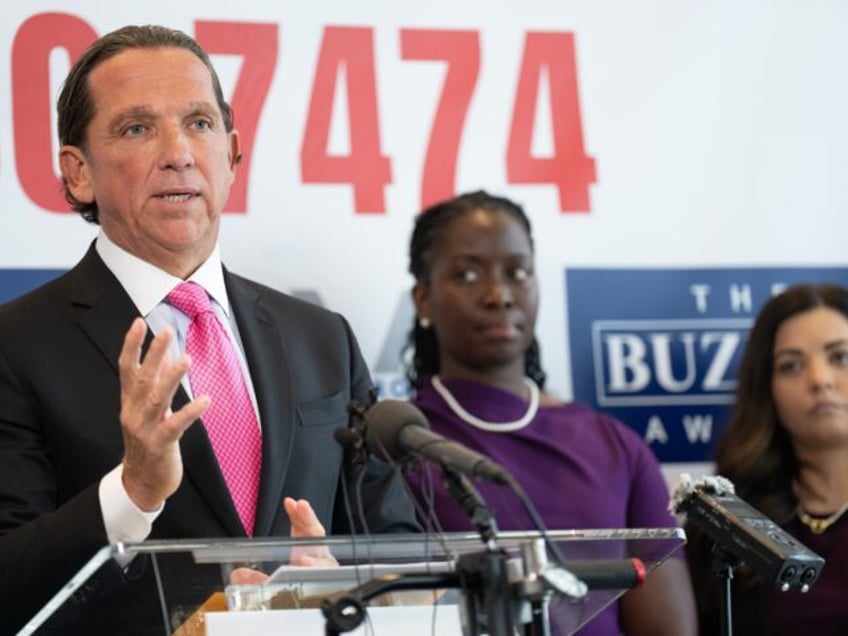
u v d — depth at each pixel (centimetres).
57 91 735
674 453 792
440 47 789
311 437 490
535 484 682
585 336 789
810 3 837
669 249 805
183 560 353
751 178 819
